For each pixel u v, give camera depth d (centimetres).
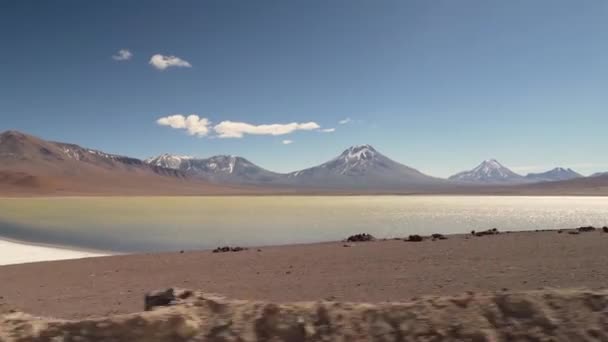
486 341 550
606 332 541
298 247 2072
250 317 599
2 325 595
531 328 559
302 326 584
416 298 638
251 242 3278
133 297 1179
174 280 1402
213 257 1850
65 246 3011
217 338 578
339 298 1011
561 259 1350
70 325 591
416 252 1680
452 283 1106
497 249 1636
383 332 572
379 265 1458
